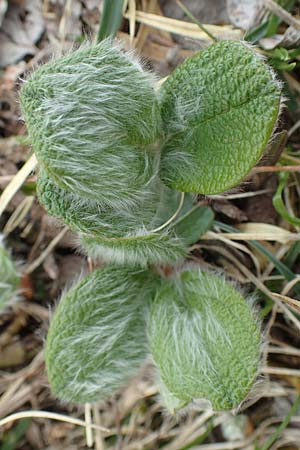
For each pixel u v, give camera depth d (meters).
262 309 0.25
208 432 0.24
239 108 0.19
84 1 0.26
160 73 0.26
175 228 0.22
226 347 0.20
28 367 0.26
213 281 0.22
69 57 0.18
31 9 0.27
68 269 0.26
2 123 0.26
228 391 0.20
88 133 0.18
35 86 0.18
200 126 0.20
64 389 0.22
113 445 0.25
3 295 0.24
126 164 0.19
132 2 0.26
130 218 0.20
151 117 0.19
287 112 0.25
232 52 0.19
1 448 0.25
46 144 0.18
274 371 0.24
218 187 0.20
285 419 0.23
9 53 0.27
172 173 0.20
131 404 0.25
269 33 0.24
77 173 0.18
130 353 0.22
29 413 0.24
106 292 0.22
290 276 0.24
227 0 0.26
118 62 0.18
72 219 0.20
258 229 0.25
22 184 0.25
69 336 0.22
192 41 0.26
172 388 0.20
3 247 0.25
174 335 0.21
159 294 0.22
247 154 0.19
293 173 0.25
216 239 0.25
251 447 0.25
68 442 0.25
